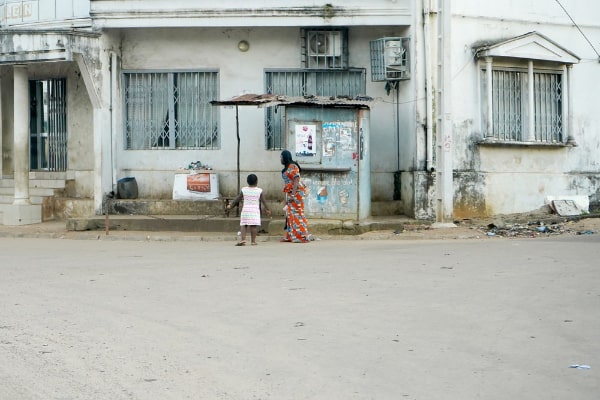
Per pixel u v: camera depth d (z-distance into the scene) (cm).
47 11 2230
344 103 1833
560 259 1327
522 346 761
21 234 1923
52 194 2230
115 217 1978
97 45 2025
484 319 876
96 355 745
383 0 1975
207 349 765
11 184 2323
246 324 869
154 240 1820
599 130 2214
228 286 1111
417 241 1681
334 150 1847
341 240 1744
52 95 2275
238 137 2002
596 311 908
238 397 619
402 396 618
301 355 738
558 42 2153
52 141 2280
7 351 762
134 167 2120
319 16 1984
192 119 2109
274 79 2089
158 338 809
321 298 1011
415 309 934
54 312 941
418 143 1925
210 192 2030
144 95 2116
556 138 2153
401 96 2055
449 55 1808
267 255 1462
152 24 2012
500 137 2064
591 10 2197
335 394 624
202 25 2008
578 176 2173
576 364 699
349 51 2072
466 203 2005
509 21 2072
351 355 736
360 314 912
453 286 1081
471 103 2016
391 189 2077
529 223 1931
